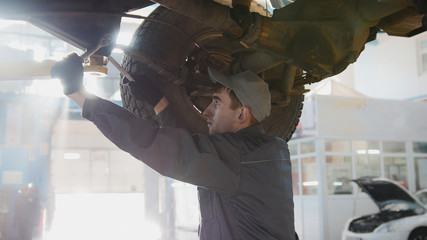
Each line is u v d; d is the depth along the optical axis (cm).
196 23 254
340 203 1170
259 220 150
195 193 1379
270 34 197
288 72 266
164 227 1578
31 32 752
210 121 179
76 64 146
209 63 275
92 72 208
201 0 194
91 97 145
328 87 1381
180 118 249
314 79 282
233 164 149
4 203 1141
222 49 279
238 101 168
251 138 159
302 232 1227
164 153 141
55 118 1405
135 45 244
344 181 1192
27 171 1247
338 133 1195
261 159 154
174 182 1584
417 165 1286
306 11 193
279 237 153
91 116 142
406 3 170
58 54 752
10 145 1253
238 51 237
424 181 1277
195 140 147
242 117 168
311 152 1220
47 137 1393
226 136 154
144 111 247
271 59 222
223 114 170
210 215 154
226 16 197
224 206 151
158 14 253
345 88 1404
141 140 139
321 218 1145
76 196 2848
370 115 1244
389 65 1988
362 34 196
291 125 312
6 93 1280
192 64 267
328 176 1173
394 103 1278
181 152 142
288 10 196
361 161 1220
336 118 1199
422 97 1855
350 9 190
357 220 955
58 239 1299
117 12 212
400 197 932
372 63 2052
